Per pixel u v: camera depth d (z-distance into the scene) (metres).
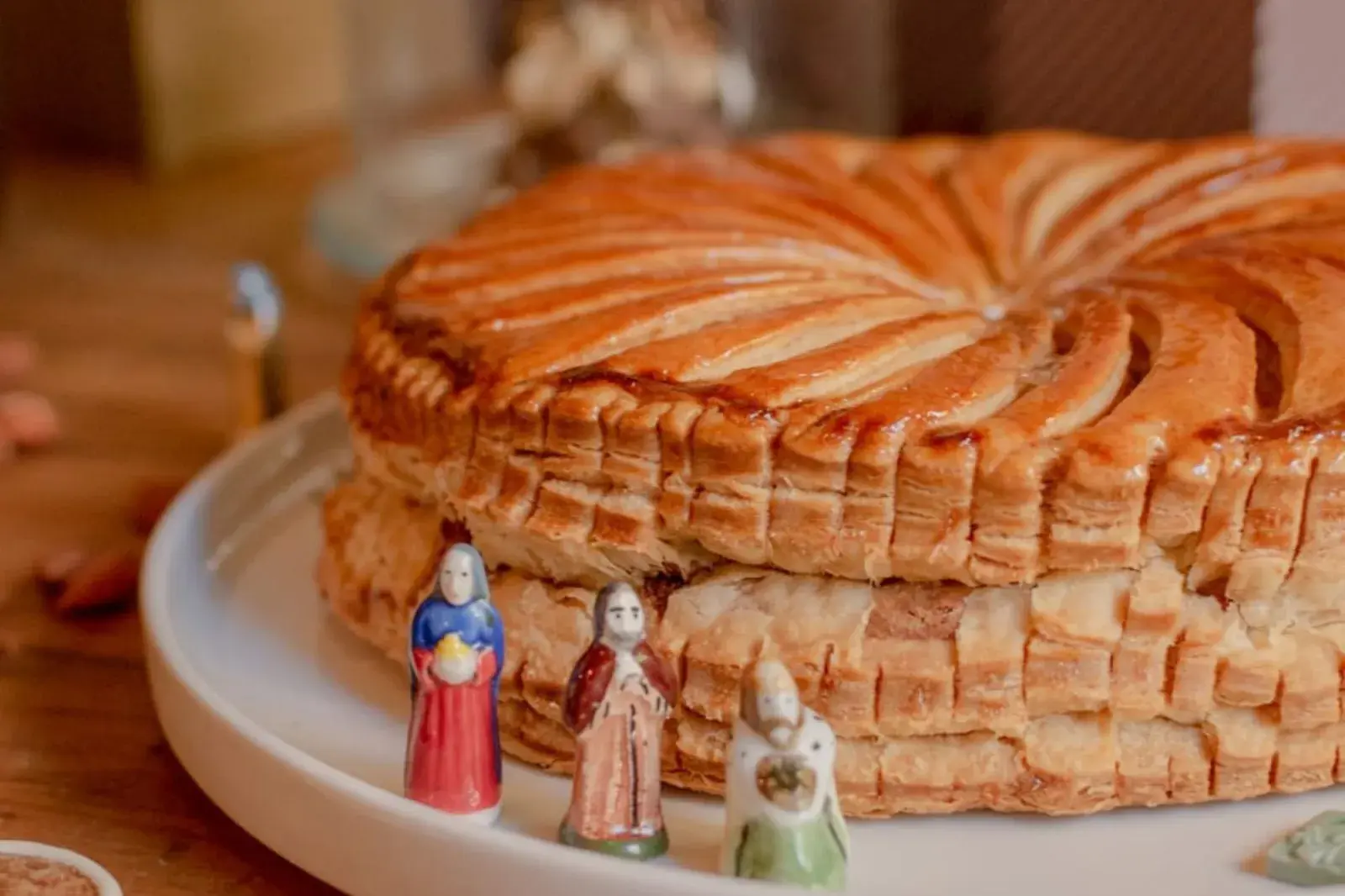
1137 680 0.36
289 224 0.73
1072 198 0.45
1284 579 0.36
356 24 0.73
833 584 0.37
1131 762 0.36
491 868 0.35
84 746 0.40
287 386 0.52
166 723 0.39
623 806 0.36
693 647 0.37
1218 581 0.36
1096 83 0.55
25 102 0.83
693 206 0.43
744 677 0.35
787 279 0.40
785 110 0.70
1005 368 0.37
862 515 0.36
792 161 0.46
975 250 0.43
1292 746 0.36
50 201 0.77
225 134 0.83
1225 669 0.36
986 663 0.36
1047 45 0.55
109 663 0.43
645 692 0.35
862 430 0.36
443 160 0.70
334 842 0.36
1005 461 0.35
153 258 0.69
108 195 0.78
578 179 0.45
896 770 0.37
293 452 0.47
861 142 0.48
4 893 0.36
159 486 0.48
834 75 0.71
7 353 0.56
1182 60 0.54
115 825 0.38
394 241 0.63
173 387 0.55
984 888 0.35
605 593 0.35
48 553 0.47
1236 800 0.37
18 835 0.38
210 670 0.40
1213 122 0.54
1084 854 0.36
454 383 0.38
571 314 0.39
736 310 0.39
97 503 0.49
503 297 0.40
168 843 0.38
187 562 0.42
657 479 0.37
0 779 0.39
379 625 0.40
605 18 0.60
